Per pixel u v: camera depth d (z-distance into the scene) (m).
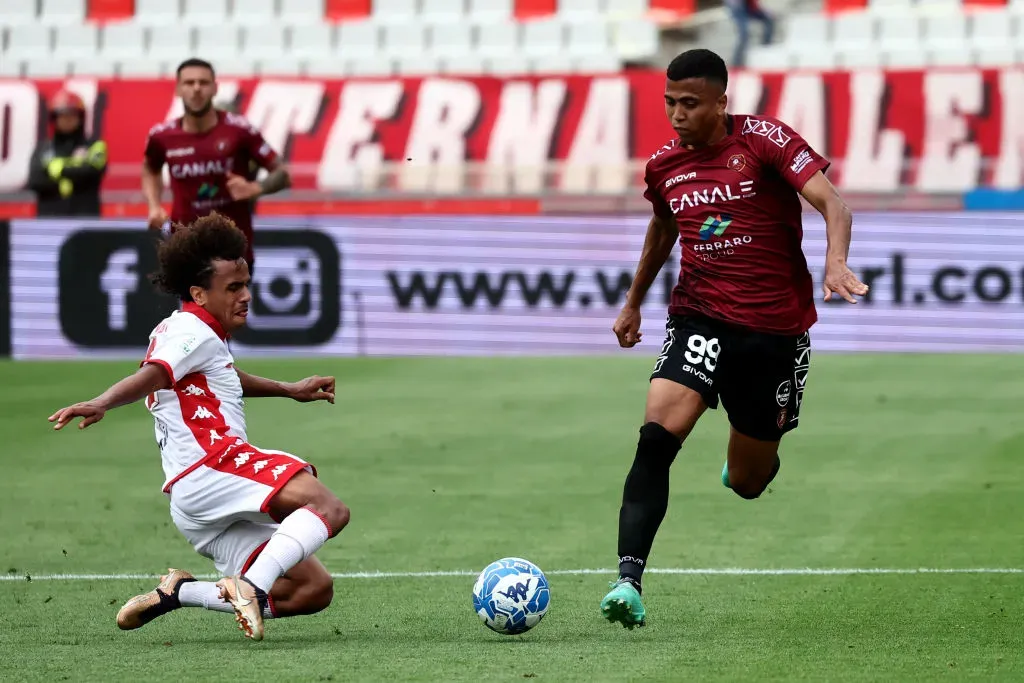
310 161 61.84
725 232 18.08
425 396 42.56
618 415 38.91
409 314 52.59
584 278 52.31
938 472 30.36
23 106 62.09
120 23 69.88
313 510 16.02
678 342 18.31
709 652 15.77
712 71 17.67
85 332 52.38
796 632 16.94
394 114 62.09
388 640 16.67
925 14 66.81
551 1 69.62
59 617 18.28
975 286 51.38
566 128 61.38
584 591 19.80
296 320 52.44
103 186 57.88
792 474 30.28
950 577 20.55
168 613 18.53
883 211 51.69
